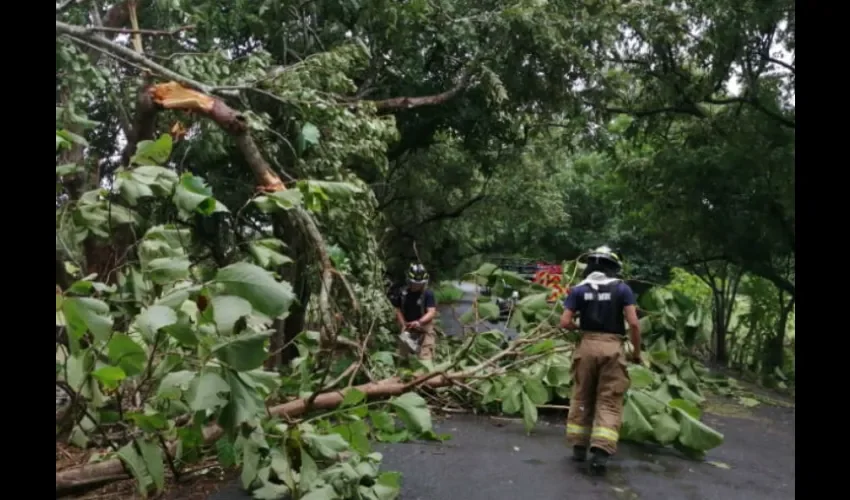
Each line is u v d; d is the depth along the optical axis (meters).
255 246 5.30
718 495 4.89
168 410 4.29
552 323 7.51
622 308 5.53
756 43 11.82
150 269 4.00
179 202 4.39
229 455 4.20
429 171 15.84
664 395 7.08
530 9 9.89
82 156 6.21
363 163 8.71
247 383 3.77
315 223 6.79
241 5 8.02
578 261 7.92
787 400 9.87
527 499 4.61
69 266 4.34
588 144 13.20
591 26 10.88
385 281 8.76
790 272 14.33
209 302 3.72
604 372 5.42
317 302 6.39
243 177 8.40
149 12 7.54
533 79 10.85
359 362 6.15
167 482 4.45
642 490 4.94
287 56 9.05
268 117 6.77
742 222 12.21
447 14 10.30
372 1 8.93
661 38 11.56
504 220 20.67
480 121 11.65
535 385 6.61
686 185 12.94
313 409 5.50
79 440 4.23
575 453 5.59
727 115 13.18
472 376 6.83
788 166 11.69
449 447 5.86
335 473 3.94
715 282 16.47
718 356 15.46
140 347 3.58
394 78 10.97
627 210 15.93
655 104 13.74
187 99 6.04
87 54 6.15
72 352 3.59
